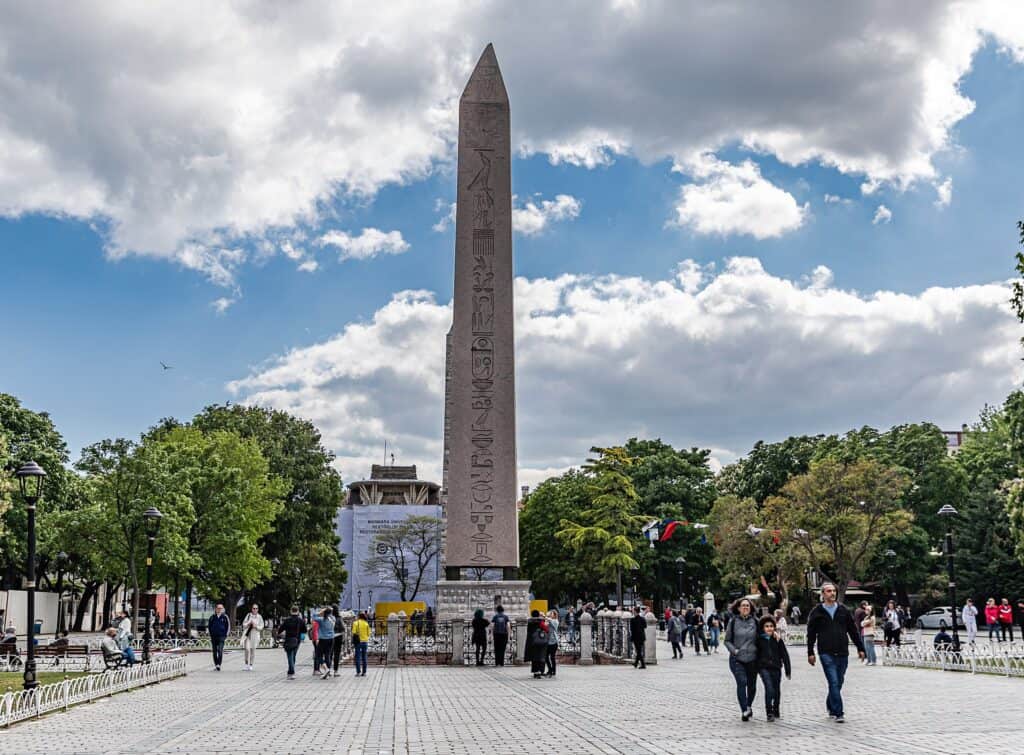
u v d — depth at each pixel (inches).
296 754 529.0
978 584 2810.0
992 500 2827.3
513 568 1422.2
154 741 590.6
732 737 575.5
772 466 3341.5
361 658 1184.2
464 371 1409.9
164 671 1122.7
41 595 2731.3
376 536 3718.0
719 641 2059.5
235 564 2198.6
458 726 653.3
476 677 1136.2
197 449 2241.6
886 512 2502.5
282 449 2878.9
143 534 1943.9
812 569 2677.2
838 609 658.8
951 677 1096.8
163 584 2150.6
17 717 697.0
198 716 735.1
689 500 3223.4
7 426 2484.0
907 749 519.2
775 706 660.7
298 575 2797.7
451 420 1408.7
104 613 3540.8
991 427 3262.8
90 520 1934.1
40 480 829.2
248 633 1336.1
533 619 1147.3
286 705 818.2
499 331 1417.3
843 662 651.5
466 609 1427.2
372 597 3865.7
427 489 4766.2
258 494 2340.1
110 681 925.2
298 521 2763.3
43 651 1352.1
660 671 1233.4
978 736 573.0
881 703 779.4
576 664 1396.4
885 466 2728.8
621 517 2637.8
